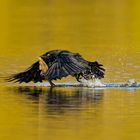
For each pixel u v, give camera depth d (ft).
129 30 98.43
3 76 66.08
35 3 128.06
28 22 105.40
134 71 67.67
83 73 61.00
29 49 83.41
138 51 80.74
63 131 46.16
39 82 62.59
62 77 60.18
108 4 125.08
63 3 128.26
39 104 53.83
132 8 118.62
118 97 56.29
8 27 101.09
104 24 103.81
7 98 56.34
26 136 45.16
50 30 98.63
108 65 71.26
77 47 84.28
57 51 58.70
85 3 127.85
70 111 51.52
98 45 85.71
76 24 103.71
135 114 50.52
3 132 46.09
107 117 49.67
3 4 123.95
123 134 45.37
